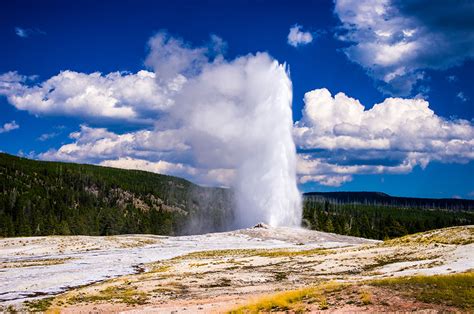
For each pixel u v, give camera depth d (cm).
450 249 5294
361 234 17112
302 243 10088
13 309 3816
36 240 10600
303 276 5031
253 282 4797
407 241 6619
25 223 16762
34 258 8281
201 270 5888
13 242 10338
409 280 2905
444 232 6431
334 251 6900
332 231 15975
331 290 2927
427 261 4881
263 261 6475
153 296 4138
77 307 3784
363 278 4356
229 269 5900
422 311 2289
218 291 4253
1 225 16338
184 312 3092
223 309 3023
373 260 5644
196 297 3944
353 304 2545
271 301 2880
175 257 8025
